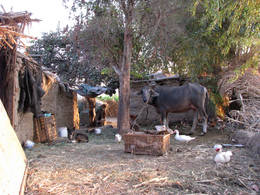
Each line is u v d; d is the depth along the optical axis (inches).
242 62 371.2
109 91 574.9
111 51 378.9
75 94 522.0
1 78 223.6
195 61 377.4
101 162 197.9
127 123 352.2
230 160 201.8
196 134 349.4
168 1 315.9
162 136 221.6
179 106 354.0
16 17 185.8
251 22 267.0
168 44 355.3
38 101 273.3
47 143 290.8
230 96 390.9
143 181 153.1
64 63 616.4
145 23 332.5
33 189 139.6
